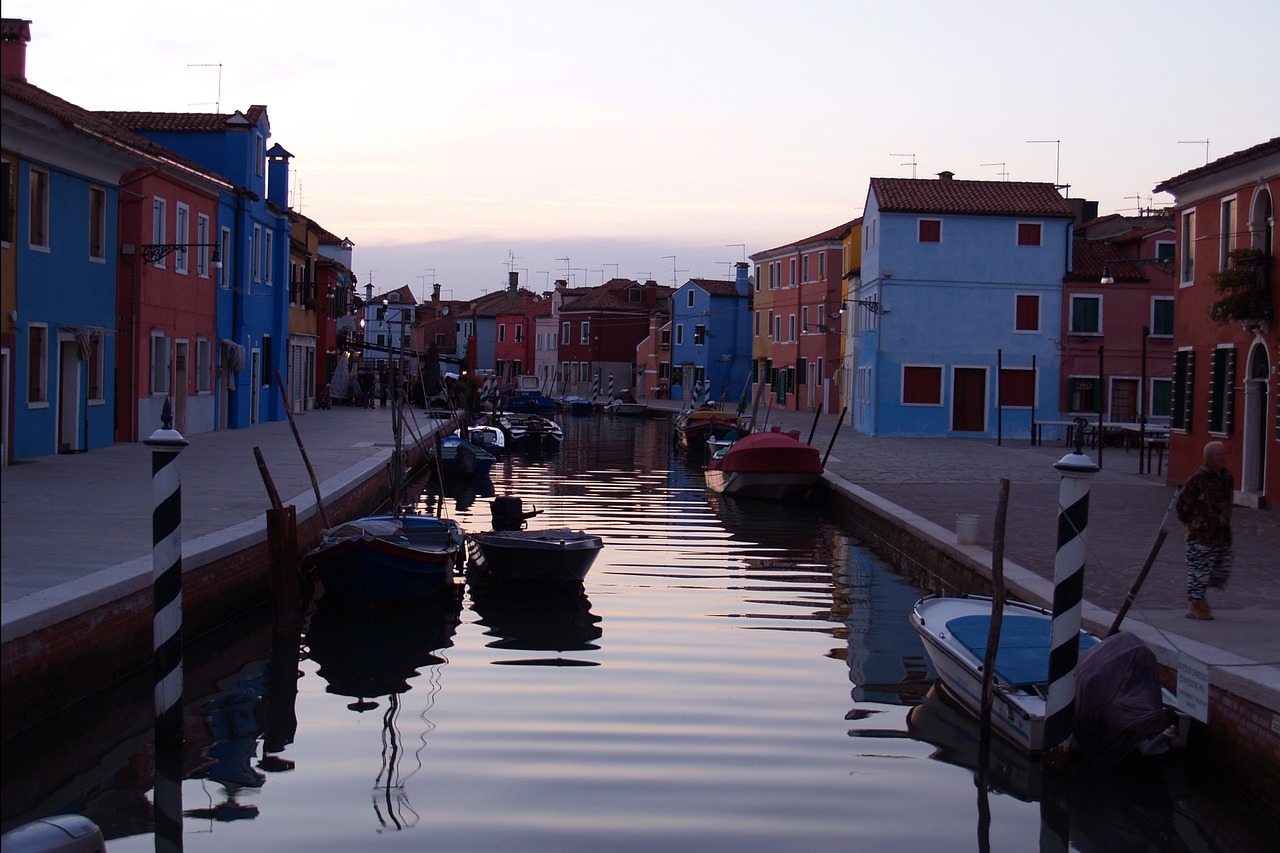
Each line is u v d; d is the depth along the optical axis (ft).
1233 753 30.17
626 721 35.27
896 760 32.55
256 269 123.34
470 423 177.47
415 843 26.48
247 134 115.96
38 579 37.11
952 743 34.04
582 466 127.34
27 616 31.42
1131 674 31.99
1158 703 31.65
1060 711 31.55
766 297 221.87
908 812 29.17
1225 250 76.18
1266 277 69.62
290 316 142.72
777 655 43.70
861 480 88.69
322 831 27.12
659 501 94.43
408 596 51.67
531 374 323.57
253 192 117.60
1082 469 31.12
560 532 58.54
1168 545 55.93
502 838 26.78
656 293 299.17
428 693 38.14
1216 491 38.63
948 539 58.18
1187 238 83.15
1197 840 28.48
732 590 56.49
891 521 68.28
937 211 138.31
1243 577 46.98
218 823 27.58
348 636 46.52
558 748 32.78
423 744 32.99
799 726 35.22
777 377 215.31
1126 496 76.84
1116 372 139.44
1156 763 32.37
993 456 111.75
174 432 32.60
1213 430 76.64
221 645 44.42
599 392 288.71
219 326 111.65
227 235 112.78
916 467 99.71
